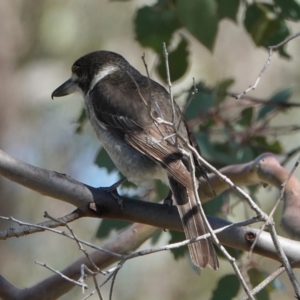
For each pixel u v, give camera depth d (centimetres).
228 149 1013
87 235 1566
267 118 1088
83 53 1583
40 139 1717
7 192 1697
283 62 1648
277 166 867
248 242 752
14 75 1706
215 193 836
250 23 1020
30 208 1702
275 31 1018
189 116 992
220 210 963
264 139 1034
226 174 909
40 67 1670
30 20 1673
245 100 1064
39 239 1598
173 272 1538
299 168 1359
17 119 1731
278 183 855
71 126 1688
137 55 1540
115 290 1491
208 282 1509
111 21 1577
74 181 749
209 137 991
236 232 753
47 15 1592
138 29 998
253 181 903
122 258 603
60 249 1586
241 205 1120
